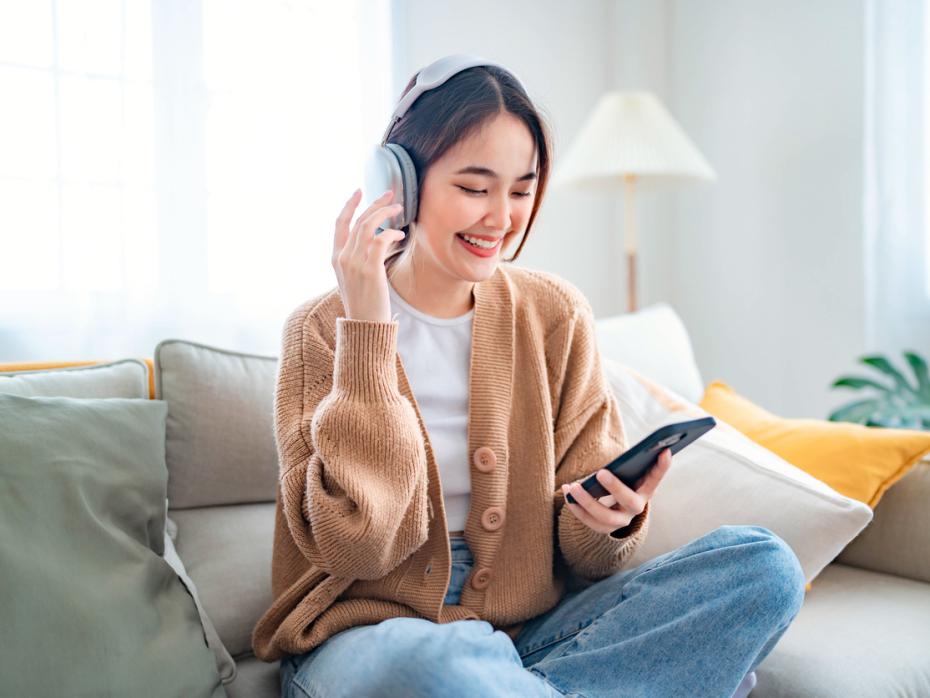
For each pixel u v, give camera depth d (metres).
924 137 2.33
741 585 0.96
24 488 1.05
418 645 0.85
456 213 1.06
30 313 1.98
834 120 2.55
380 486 0.99
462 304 1.21
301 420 1.07
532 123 1.09
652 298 3.12
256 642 1.12
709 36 2.92
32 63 1.96
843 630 1.18
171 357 1.41
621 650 0.96
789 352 2.73
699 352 3.05
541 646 1.11
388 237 1.01
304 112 2.32
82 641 0.99
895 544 1.41
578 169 2.46
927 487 1.40
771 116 2.73
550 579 1.17
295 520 1.03
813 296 2.64
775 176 2.73
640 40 2.98
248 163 2.25
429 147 1.05
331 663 0.95
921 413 2.06
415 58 2.60
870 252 2.43
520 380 1.21
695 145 3.01
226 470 1.40
